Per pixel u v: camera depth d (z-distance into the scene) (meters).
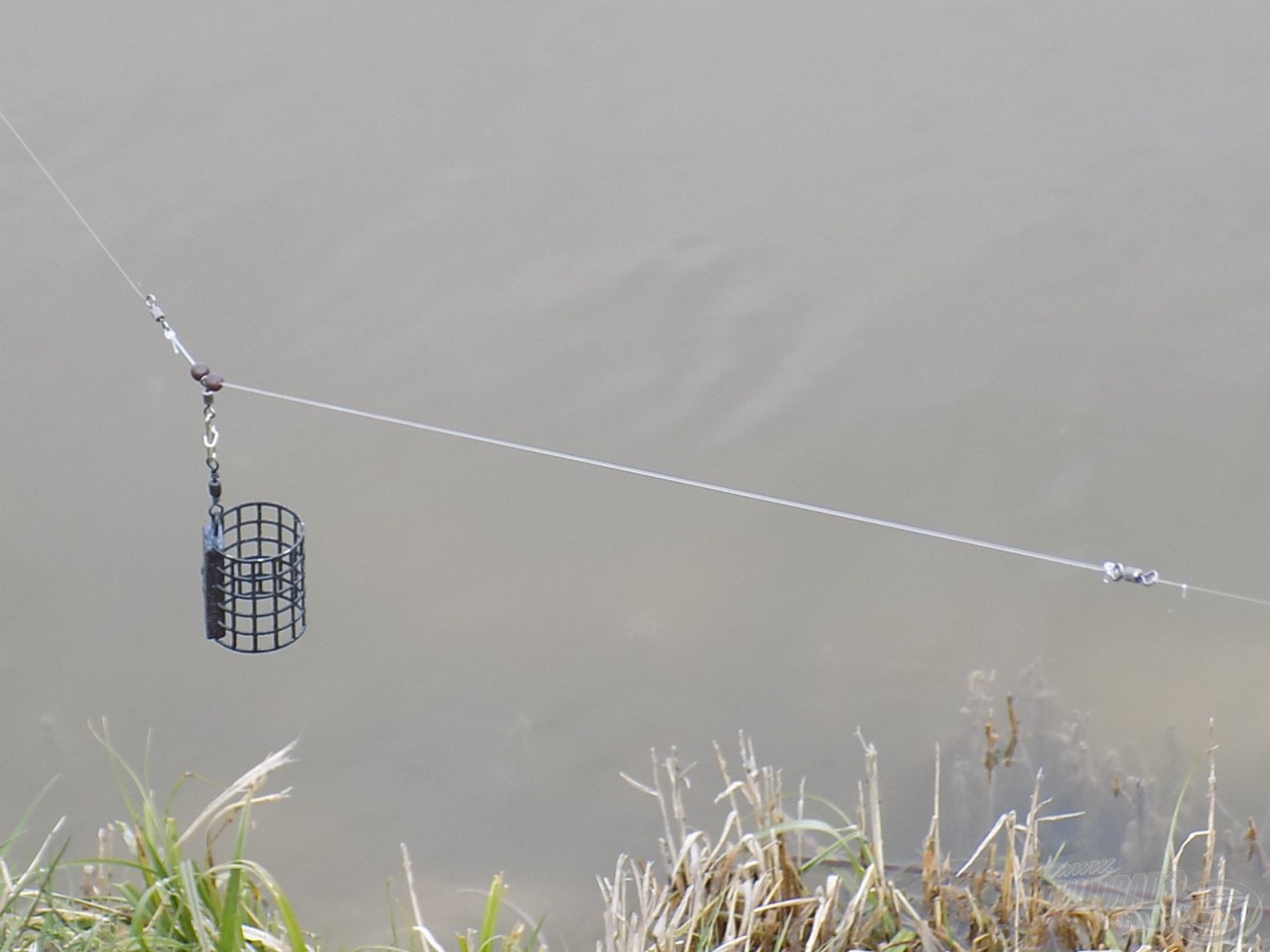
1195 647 6.50
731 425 7.63
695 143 8.88
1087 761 5.91
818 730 6.24
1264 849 5.46
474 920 5.61
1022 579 6.87
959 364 7.82
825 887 4.59
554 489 7.28
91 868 4.65
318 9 9.48
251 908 4.34
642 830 5.93
